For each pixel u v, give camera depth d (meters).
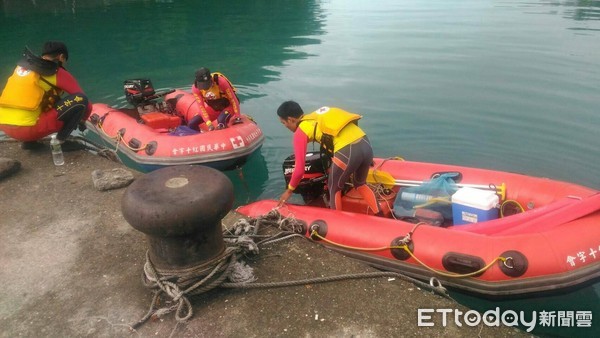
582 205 3.25
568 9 13.86
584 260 3.04
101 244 3.30
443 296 2.83
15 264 3.13
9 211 3.83
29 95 4.54
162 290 2.65
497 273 3.08
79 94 4.77
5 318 2.67
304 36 11.97
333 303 2.67
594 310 3.34
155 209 2.38
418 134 6.19
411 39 11.02
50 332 2.55
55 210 3.80
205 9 16.44
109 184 4.09
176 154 5.33
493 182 4.13
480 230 3.46
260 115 7.20
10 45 11.70
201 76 5.59
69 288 2.87
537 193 3.93
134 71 9.66
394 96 7.52
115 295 2.79
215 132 5.47
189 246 2.58
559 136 5.89
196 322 2.56
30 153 4.96
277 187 5.32
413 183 4.36
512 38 10.65
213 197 2.47
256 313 2.61
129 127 6.02
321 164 4.33
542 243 3.09
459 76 8.25
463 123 6.42
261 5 17.12
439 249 3.26
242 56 10.40
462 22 12.52
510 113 6.62
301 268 2.97
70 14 15.59
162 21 14.44
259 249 3.16
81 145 5.20
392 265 3.44
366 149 3.86
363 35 11.73
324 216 3.81
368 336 2.44
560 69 8.33
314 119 3.84
